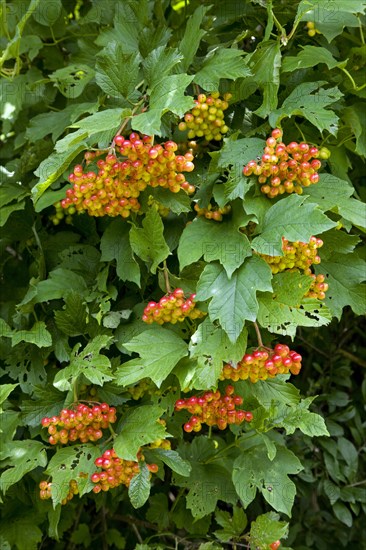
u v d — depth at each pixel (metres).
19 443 0.82
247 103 0.83
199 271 0.78
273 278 0.74
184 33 0.84
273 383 0.79
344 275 0.82
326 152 0.80
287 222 0.72
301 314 0.73
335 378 1.05
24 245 0.93
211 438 0.88
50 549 0.98
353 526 1.04
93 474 0.76
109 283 0.85
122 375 0.75
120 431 0.79
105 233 0.83
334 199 0.76
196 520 0.83
